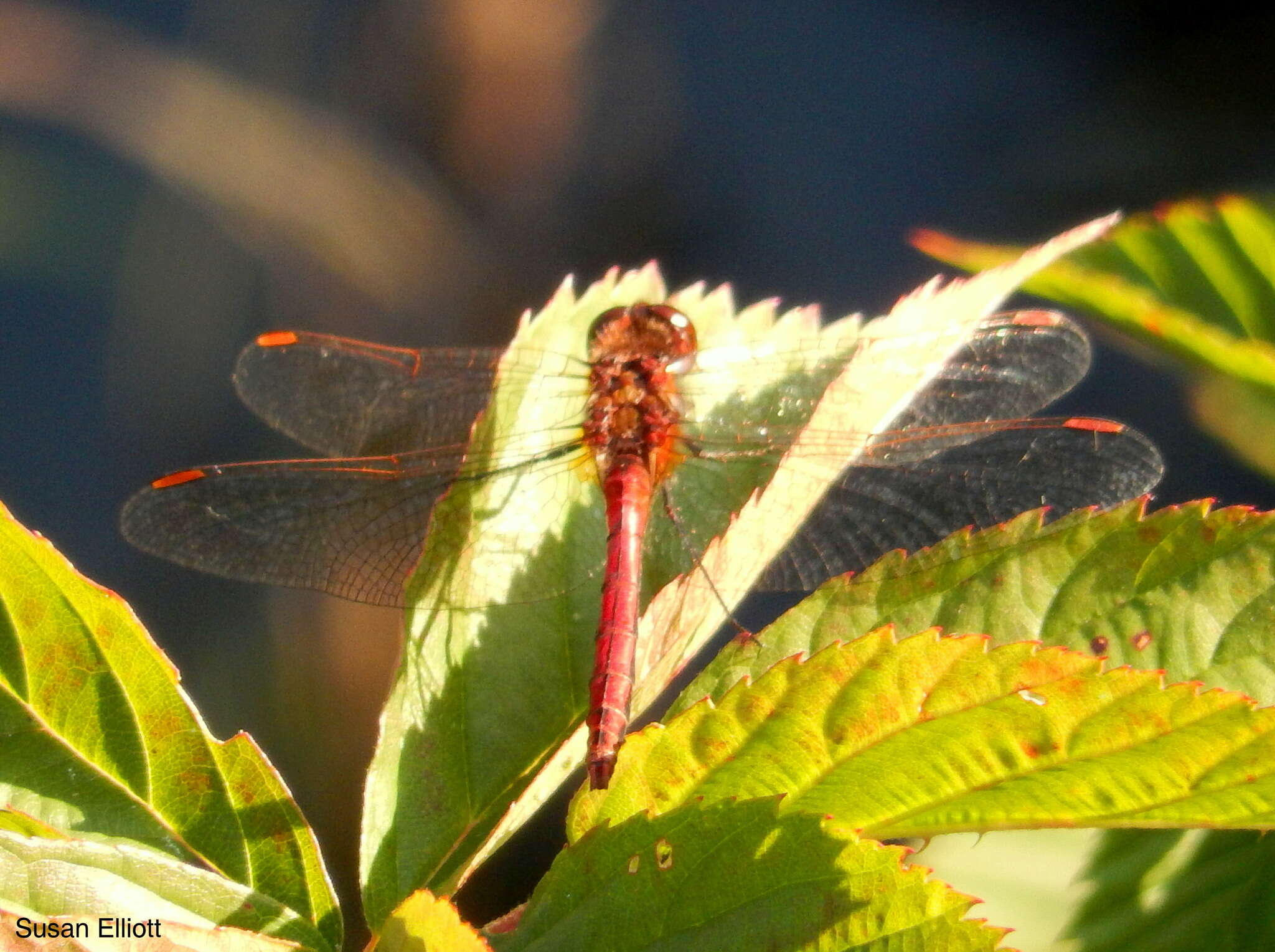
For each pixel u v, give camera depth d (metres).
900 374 0.45
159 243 0.56
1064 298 0.45
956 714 0.43
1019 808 0.43
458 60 0.56
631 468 0.45
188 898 0.43
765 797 0.43
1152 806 0.43
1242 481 0.50
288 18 0.56
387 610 0.50
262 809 0.43
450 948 0.43
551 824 0.49
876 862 0.43
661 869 0.43
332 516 0.46
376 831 0.44
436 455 0.46
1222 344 0.44
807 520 0.46
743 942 0.43
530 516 0.45
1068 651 0.43
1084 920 0.44
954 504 0.46
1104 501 0.45
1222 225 0.45
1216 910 0.44
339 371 0.46
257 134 0.55
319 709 0.50
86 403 0.56
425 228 0.56
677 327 0.46
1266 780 0.43
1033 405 0.46
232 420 0.55
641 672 0.44
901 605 0.44
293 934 0.43
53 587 0.43
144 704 0.43
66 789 0.43
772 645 0.44
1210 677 0.44
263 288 0.56
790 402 0.46
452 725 0.44
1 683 0.43
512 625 0.44
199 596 0.50
